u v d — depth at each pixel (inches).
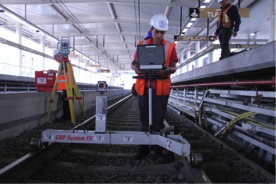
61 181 93.1
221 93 187.6
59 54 220.4
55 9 608.7
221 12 222.5
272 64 120.2
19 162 91.7
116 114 311.9
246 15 355.9
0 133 147.7
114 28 833.5
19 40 742.5
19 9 614.2
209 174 105.3
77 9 613.3
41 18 686.5
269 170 120.6
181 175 96.7
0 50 806.5
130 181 94.2
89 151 129.6
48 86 256.5
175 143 98.6
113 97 696.4
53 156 117.8
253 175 103.6
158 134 111.7
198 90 272.2
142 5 570.3
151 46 102.4
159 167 103.4
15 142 145.8
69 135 113.1
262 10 502.0
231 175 104.3
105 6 591.2
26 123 183.3
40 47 1019.3
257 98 137.3
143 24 751.1
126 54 1486.2
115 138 111.6
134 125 229.1
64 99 241.3
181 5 498.3
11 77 386.0
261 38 729.0
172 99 445.7
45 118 218.2
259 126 125.4
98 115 113.2
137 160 120.3
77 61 1486.2
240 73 168.9
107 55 1434.5
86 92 351.3
